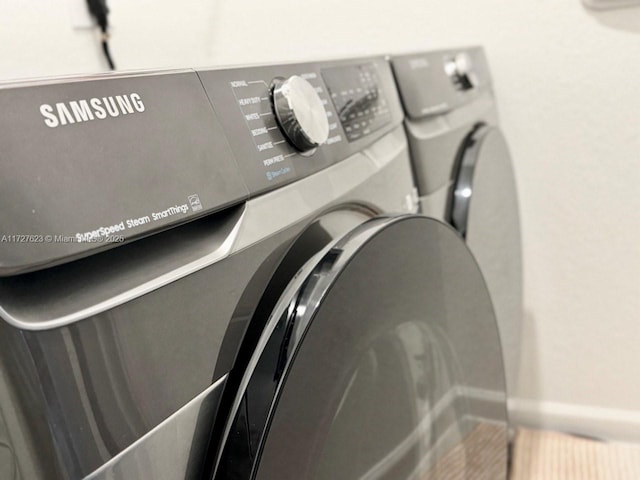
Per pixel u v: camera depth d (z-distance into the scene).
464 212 0.92
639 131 1.14
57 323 0.33
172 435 0.39
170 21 1.28
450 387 0.70
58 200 0.33
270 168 0.49
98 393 0.34
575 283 1.27
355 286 0.50
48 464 0.33
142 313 0.37
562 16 1.12
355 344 0.51
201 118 0.44
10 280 0.32
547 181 1.22
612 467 1.20
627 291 1.24
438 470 0.69
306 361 0.45
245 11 1.29
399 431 0.60
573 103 1.16
